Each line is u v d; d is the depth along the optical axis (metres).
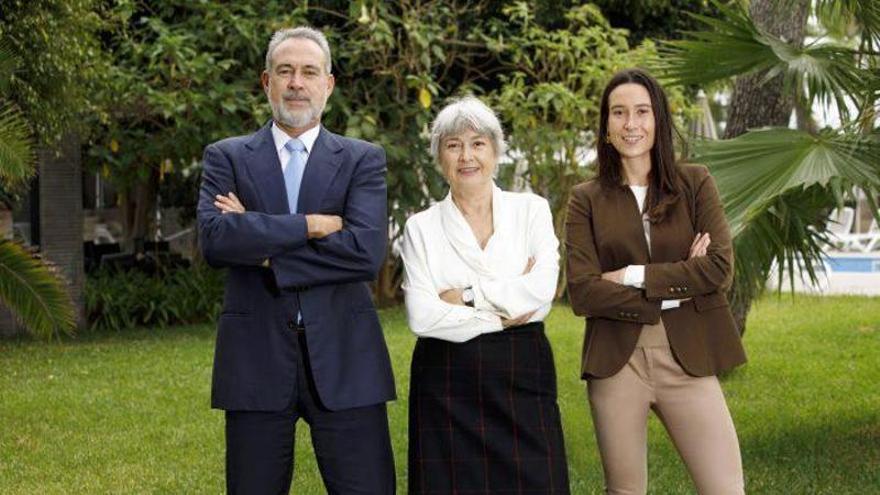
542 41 11.24
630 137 3.78
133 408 7.73
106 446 6.61
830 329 11.33
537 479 3.62
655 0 12.23
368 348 3.79
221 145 3.83
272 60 3.76
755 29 5.95
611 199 3.86
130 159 11.45
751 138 5.75
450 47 11.99
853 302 13.93
